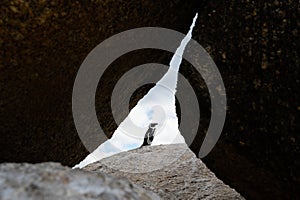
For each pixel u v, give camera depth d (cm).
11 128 172
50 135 195
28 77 163
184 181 306
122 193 110
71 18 157
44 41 156
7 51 150
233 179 204
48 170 110
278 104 165
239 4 177
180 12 202
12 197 94
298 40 153
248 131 182
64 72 176
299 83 154
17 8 141
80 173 115
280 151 168
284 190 173
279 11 159
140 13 182
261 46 168
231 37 182
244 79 179
